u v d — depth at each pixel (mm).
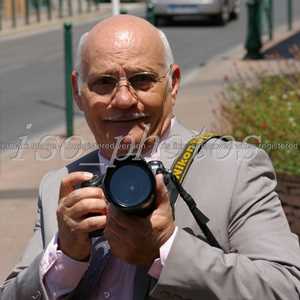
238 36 23641
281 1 36000
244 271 2461
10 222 7285
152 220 2391
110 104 2748
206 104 12273
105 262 2711
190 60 18359
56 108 13180
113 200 2320
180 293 2430
